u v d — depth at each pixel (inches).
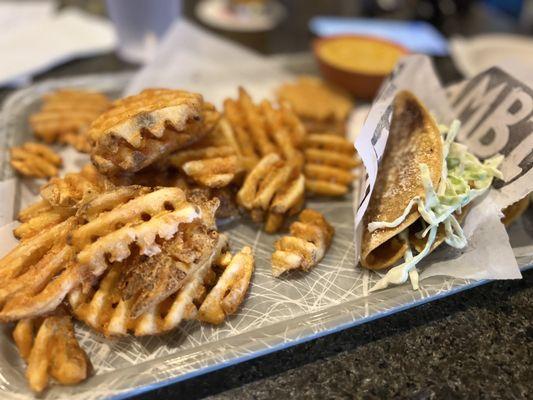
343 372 7.2
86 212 7.5
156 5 16.0
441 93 10.6
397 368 7.2
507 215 9.1
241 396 6.8
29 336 6.9
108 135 7.6
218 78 14.5
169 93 8.8
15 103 12.4
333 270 8.6
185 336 7.4
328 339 7.6
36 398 6.3
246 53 15.7
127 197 7.6
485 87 10.3
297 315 7.7
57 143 11.2
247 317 7.7
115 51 17.2
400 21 22.3
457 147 9.4
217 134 9.4
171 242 7.3
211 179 8.6
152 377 6.6
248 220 9.7
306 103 12.6
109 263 7.2
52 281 7.1
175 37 15.2
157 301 6.8
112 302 7.2
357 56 15.4
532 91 9.5
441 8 22.7
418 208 8.2
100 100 12.2
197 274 7.4
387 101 9.6
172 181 8.9
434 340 7.6
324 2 23.4
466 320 8.0
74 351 6.8
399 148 9.5
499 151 9.5
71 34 17.2
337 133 11.8
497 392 7.0
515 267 8.1
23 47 15.9
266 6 21.5
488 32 22.7
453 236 8.3
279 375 7.1
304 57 17.4
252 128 10.1
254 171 9.1
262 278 8.4
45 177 10.0
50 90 13.1
